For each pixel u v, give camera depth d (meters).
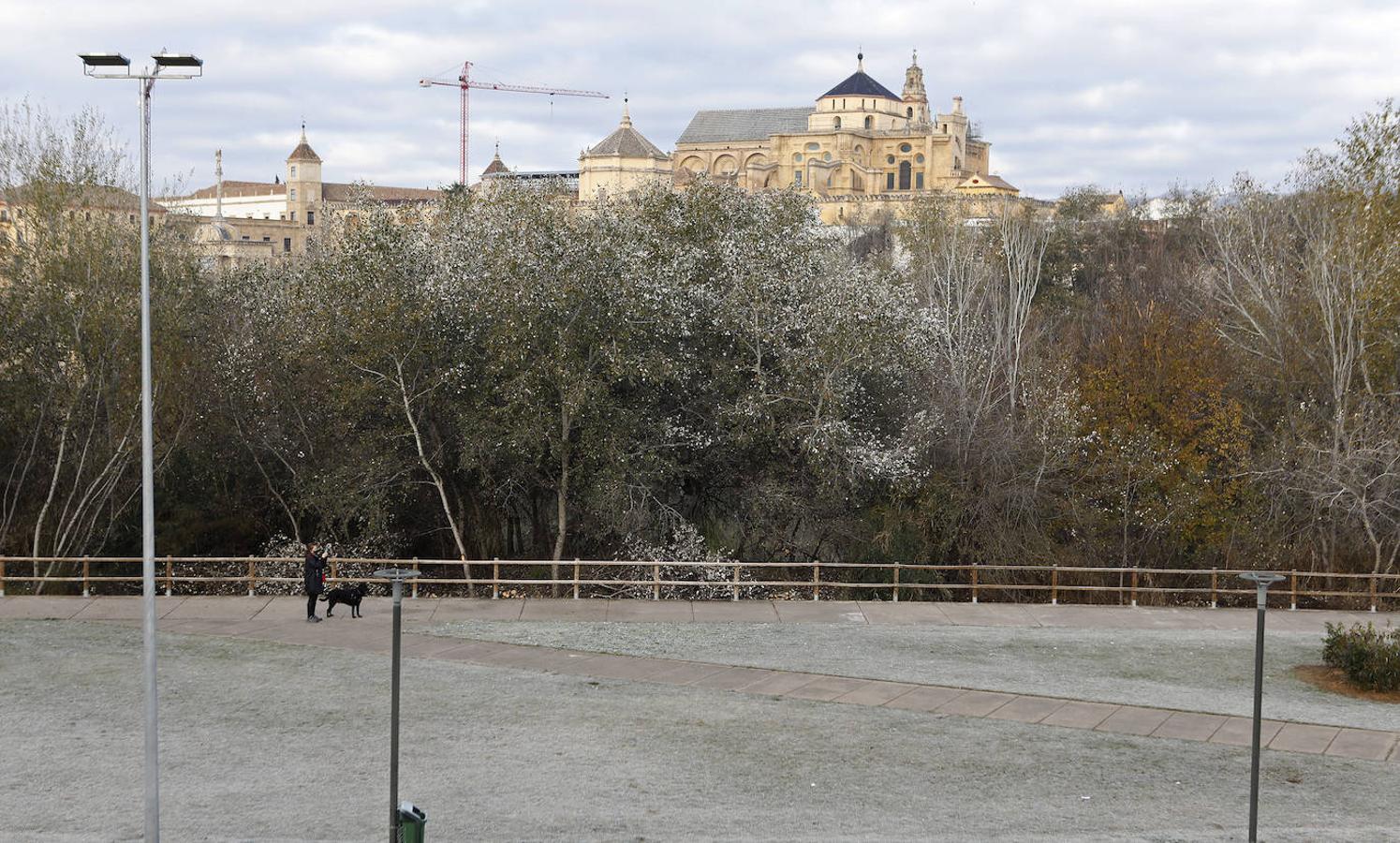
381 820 14.38
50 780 15.70
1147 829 14.31
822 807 14.95
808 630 25.08
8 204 34.50
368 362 33.25
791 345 34.34
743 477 34.88
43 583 31.88
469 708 19.16
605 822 14.34
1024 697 20.09
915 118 179.25
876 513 33.50
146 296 13.99
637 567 33.38
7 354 34.62
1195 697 20.25
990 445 33.91
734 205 38.44
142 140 13.99
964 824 14.40
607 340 32.50
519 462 33.59
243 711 18.89
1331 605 32.78
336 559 28.61
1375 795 15.63
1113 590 29.27
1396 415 35.19
